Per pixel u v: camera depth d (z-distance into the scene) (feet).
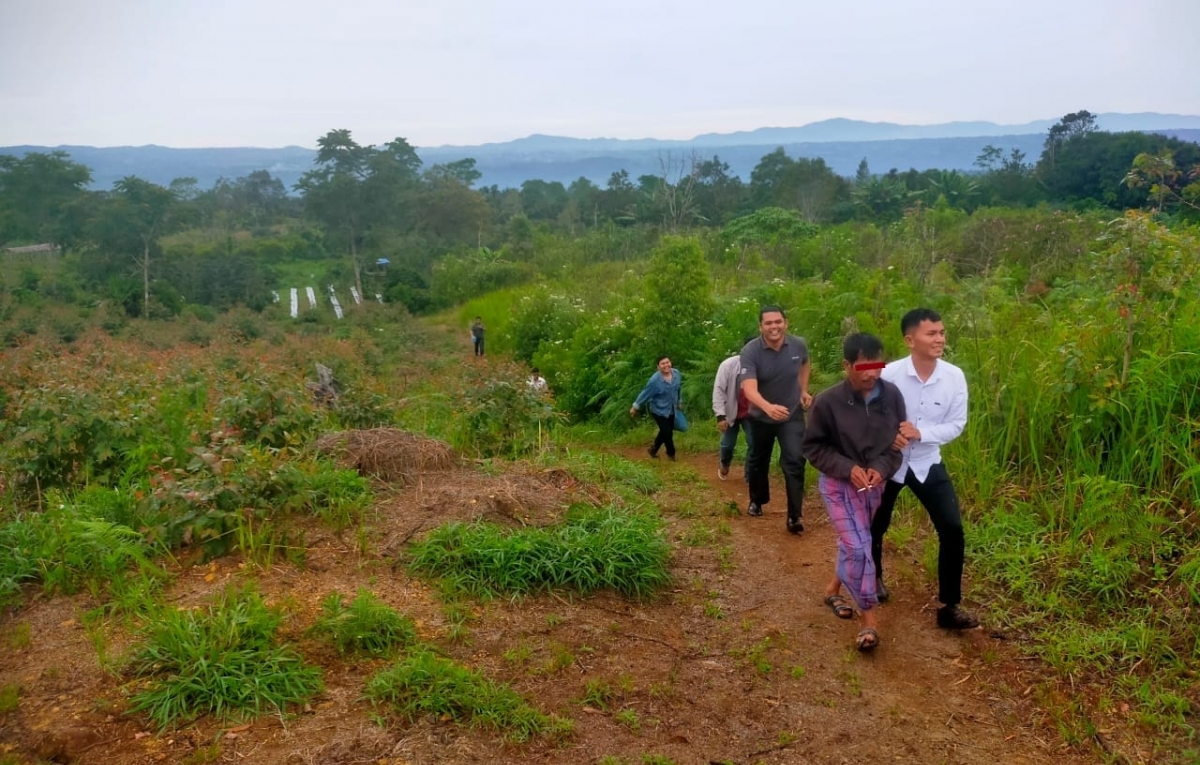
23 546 17.20
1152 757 12.41
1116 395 19.35
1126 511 17.56
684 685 14.29
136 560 16.51
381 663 13.76
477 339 88.28
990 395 22.88
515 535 18.17
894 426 15.24
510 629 15.42
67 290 153.38
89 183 199.21
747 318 40.27
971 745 12.92
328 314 153.58
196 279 176.35
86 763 11.21
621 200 219.00
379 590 16.26
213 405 28.25
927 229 71.72
